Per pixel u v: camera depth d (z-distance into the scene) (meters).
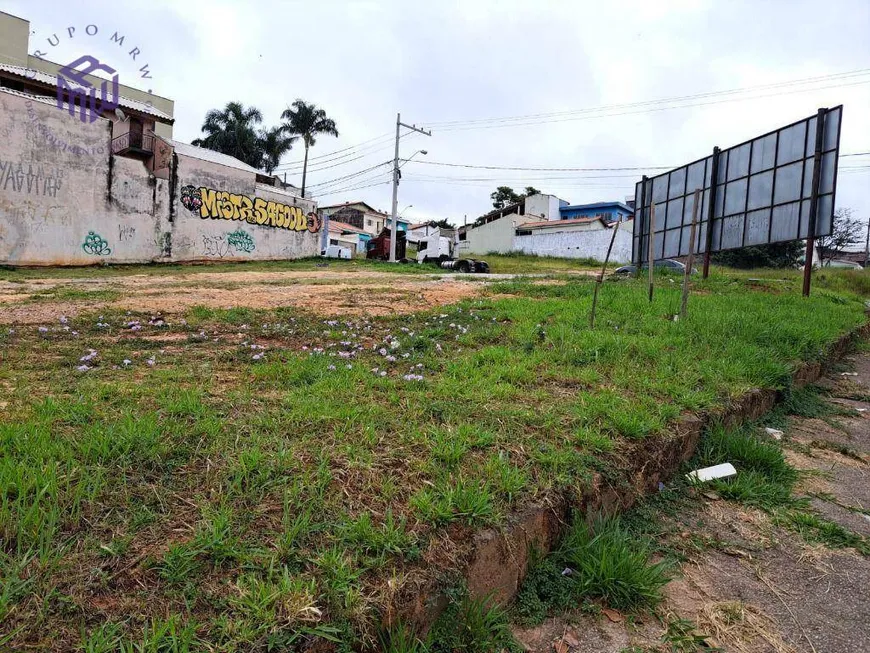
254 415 2.64
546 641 1.84
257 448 2.17
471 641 1.71
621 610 2.01
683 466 3.12
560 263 37.81
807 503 2.89
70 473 1.89
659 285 11.04
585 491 2.34
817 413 4.47
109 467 1.99
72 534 1.62
